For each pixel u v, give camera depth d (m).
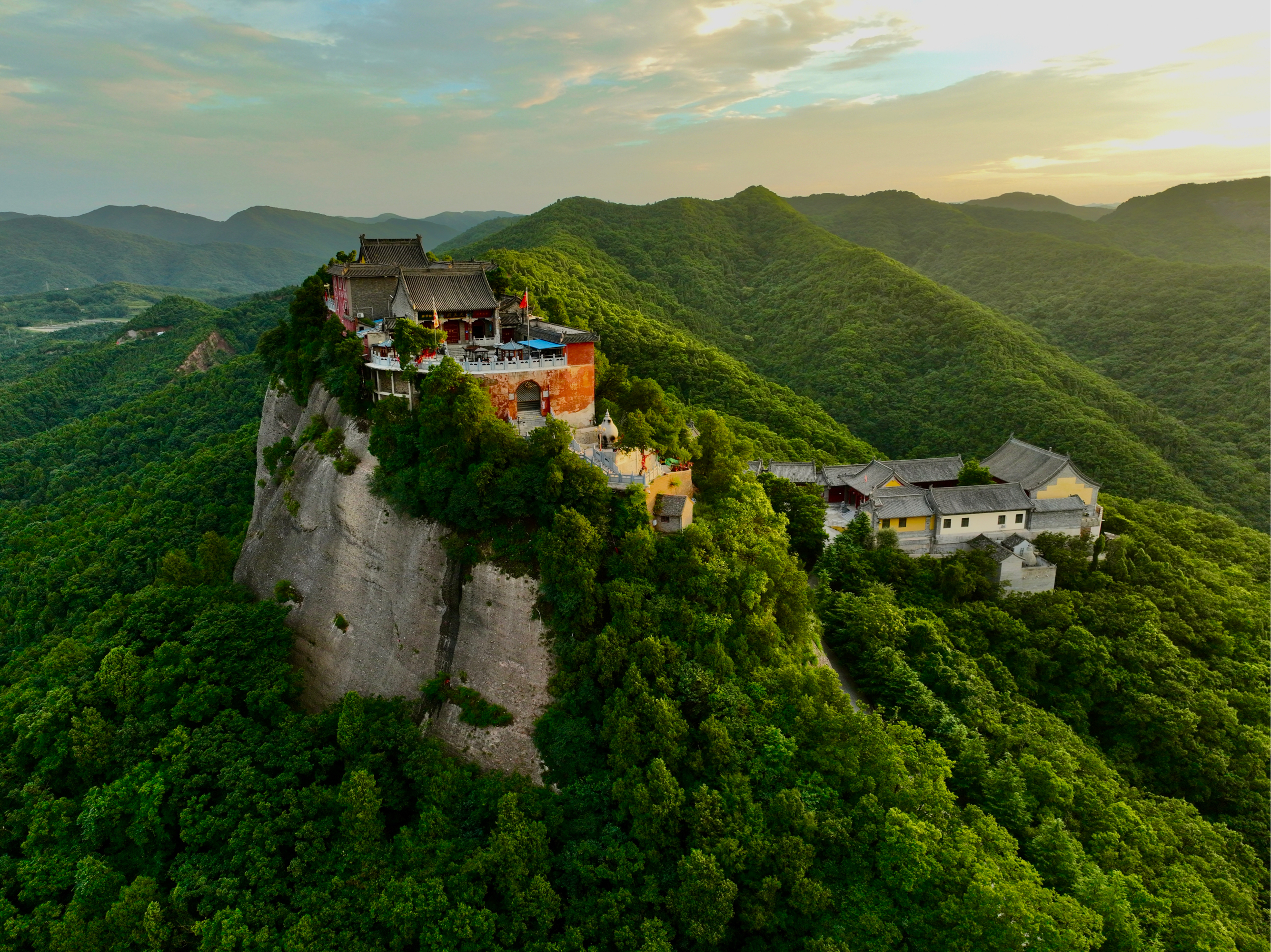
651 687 51.66
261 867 45.41
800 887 44.19
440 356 62.53
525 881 44.66
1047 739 62.84
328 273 84.12
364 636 59.78
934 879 44.78
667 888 45.66
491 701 54.81
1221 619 86.88
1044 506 88.38
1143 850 53.47
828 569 78.25
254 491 99.62
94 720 53.44
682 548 58.16
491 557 56.03
